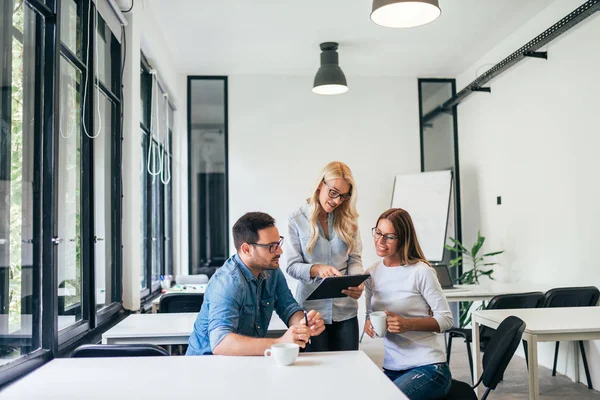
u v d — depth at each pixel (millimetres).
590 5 3865
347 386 1597
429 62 6430
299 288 2730
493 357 2119
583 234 4262
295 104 6879
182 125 6793
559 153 4613
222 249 6750
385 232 2326
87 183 3129
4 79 2037
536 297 3805
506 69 5273
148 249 5035
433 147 7004
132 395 1532
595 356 4051
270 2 4645
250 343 1937
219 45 5750
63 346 2564
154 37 4867
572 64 4410
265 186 6789
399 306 2299
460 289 4699
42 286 2232
